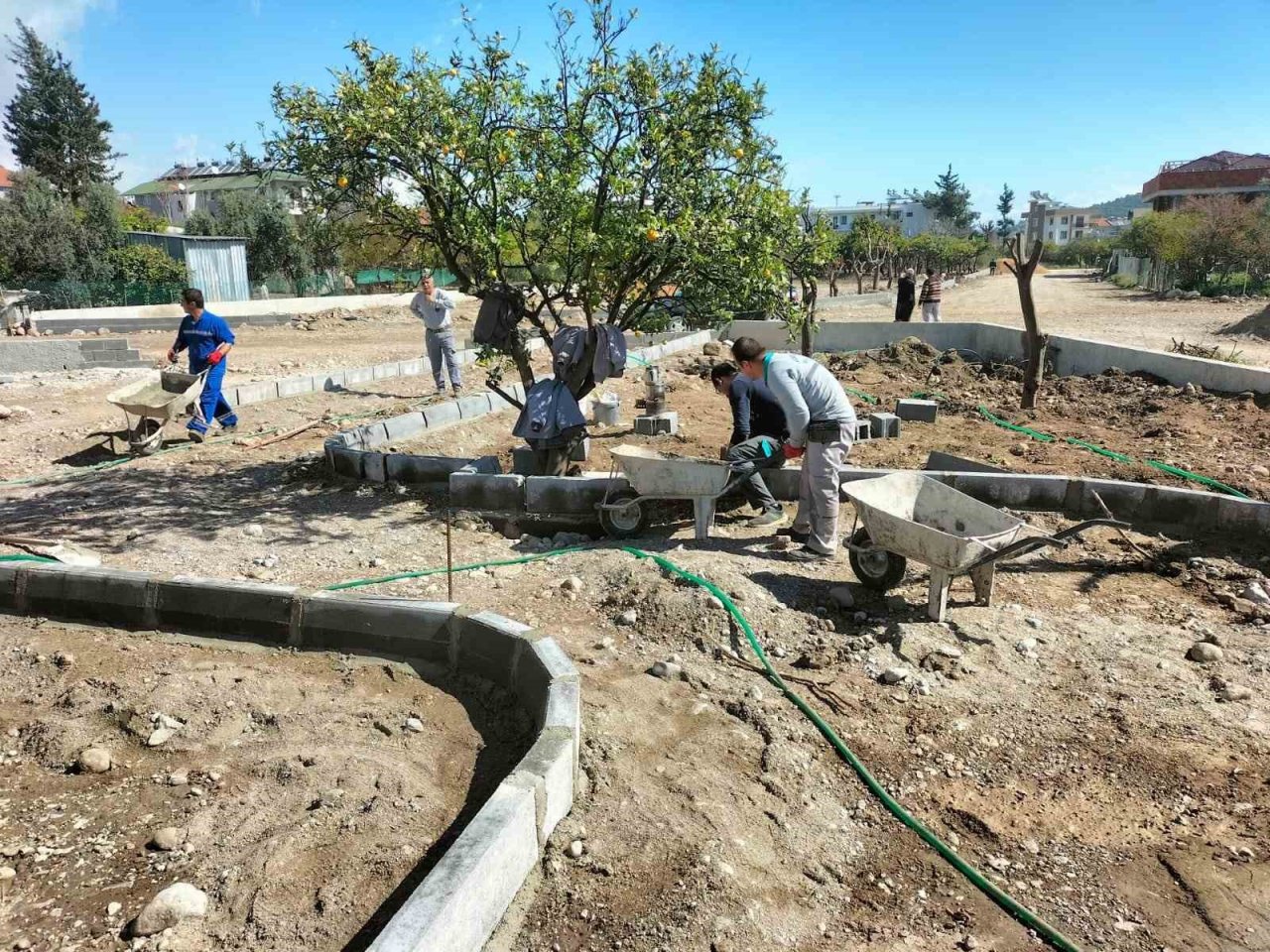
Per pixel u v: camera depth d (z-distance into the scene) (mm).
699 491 6238
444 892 2574
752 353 6148
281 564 6082
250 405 11930
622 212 6965
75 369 15234
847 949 2953
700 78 6867
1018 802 3732
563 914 2967
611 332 7332
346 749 3830
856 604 5395
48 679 4457
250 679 4387
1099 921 3098
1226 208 33688
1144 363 13094
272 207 37969
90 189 34781
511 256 7422
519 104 6820
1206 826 3566
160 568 5938
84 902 2986
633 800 3523
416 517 7199
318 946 2779
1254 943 2996
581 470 8508
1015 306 28172
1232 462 8516
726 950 2879
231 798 3520
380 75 6594
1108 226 125875
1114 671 4699
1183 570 5969
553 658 3990
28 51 45688
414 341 22078
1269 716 4281
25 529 6738
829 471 6000
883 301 31469
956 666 4719
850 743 4074
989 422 10805
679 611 5086
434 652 4570
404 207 7336
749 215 7152
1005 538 5016
